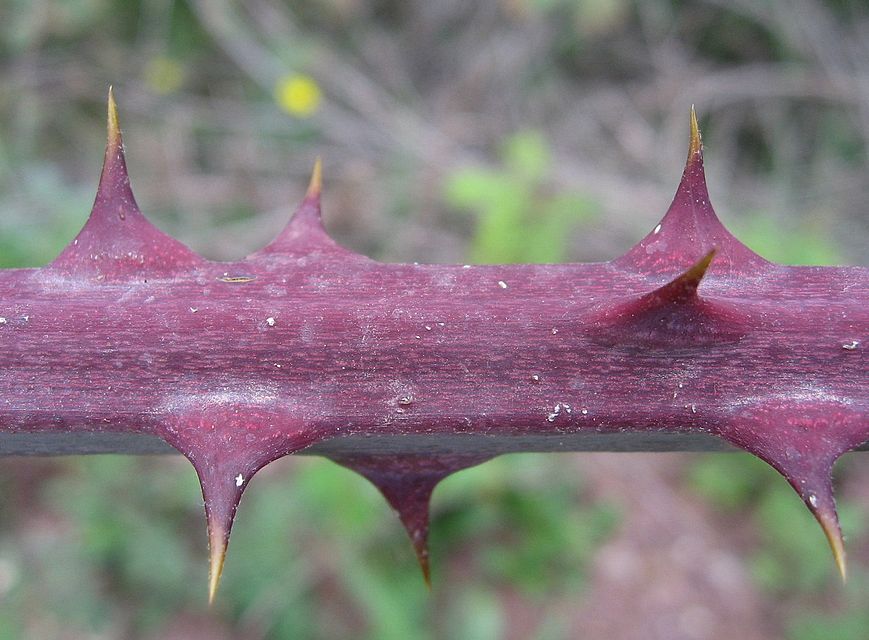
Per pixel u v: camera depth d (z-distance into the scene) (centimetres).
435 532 17
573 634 16
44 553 16
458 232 23
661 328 5
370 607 15
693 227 5
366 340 5
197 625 16
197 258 5
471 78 27
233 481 5
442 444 5
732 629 17
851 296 5
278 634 16
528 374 5
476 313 5
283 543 16
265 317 5
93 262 5
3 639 15
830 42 27
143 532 16
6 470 17
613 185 24
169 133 24
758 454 5
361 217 23
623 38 28
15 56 24
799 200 26
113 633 15
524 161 20
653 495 19
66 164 23
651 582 17
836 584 17
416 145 25
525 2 26
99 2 24
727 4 27
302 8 27
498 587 17
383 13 28
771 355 5
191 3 25
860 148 26
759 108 27
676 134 26
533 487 17
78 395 5
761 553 18
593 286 5
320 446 5
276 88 24
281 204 23
